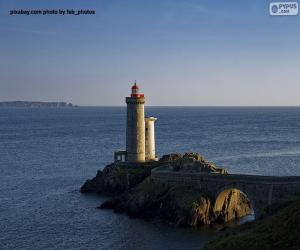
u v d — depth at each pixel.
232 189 86.50
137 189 94.25
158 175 92.56
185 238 74.94
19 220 85.56
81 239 74.56
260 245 47.97
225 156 167.00
